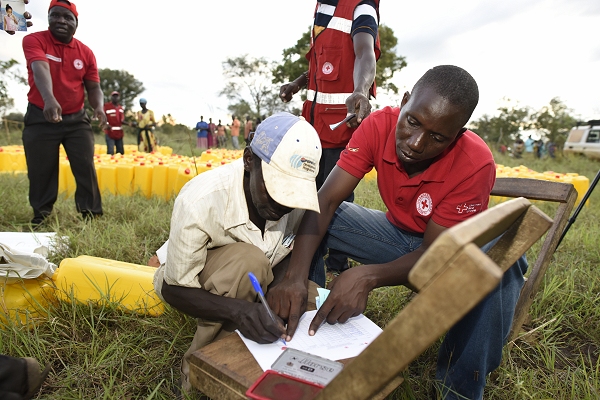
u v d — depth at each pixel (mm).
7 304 2332
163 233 3930
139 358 2207
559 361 2393
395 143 2008
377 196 5496
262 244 1981
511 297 1812
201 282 1923
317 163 1644
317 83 3344
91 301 2473
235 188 1840
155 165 6086
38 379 1438
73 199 5410
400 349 954
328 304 1749
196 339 1892
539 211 1445
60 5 3920
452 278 862
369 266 1887
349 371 1049
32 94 4035
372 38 2984
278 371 1373
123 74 38812
